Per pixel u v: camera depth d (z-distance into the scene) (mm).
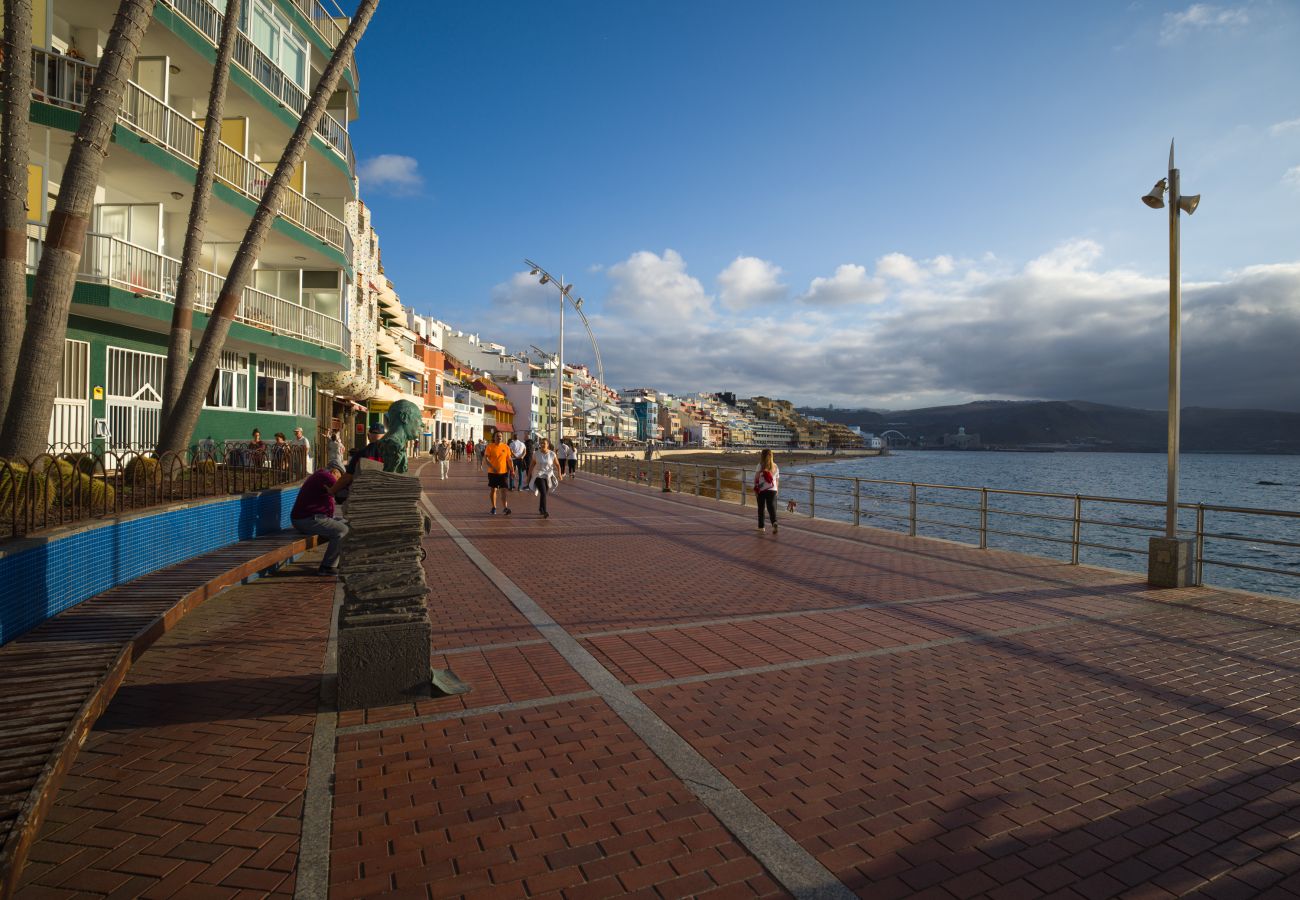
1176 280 8773
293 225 18953
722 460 141625
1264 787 3570
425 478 31969
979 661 5594
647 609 7344
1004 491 11414
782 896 2697
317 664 5426
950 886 2762
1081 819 3260
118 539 6207
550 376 122938
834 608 7406
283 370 21812
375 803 3355
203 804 3328
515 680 5105
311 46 21141
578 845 3020
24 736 3064
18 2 7973
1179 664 5527
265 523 10273
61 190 8086
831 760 3836
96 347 13883
